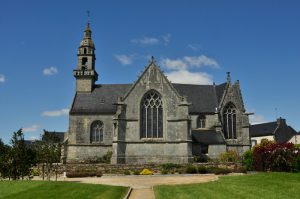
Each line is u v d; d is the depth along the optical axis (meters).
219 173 45.53
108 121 66.75
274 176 31.89
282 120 100.50
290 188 25.16
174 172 48.22
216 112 68.31
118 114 58.97
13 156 33.38
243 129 68.19
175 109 59.69
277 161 38.31
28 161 34.22
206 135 66.19
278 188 25.33
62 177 45.38
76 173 46.12
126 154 58.28
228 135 68.25
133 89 60.56
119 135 58.50
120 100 59.75
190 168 48.06
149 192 27.47
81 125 66.50
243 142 67.75
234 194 23.28
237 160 58.38
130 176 43.88
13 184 29.38
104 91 71.50
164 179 38.78
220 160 60.22
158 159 58.28
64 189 26.47
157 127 59.78
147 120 59.94
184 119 58.88
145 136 59.47
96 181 37.81
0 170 33.38
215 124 68.00
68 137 65.75
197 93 73.06
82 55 72.88
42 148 42.53
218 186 27.67
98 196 23.81
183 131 58.59
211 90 74.38
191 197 22.91
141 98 60.19
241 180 30.84
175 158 58.12
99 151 65.50
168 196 23.89
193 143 63.59
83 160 64.69
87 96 70.25
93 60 73.69
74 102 68.88
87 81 71.56
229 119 69.00
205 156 63.47
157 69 61.25
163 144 58.84
